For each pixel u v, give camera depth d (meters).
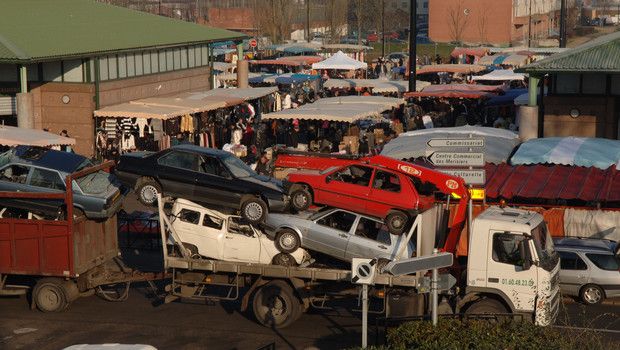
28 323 21.94
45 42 41.38
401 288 20.56
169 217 22.30
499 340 16.20
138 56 46.44
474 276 20.00
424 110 53.19
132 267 26.61
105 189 23.33
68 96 42.31
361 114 41.91
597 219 26.78
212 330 21.48
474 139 21.84
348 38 128.88
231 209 22.64
